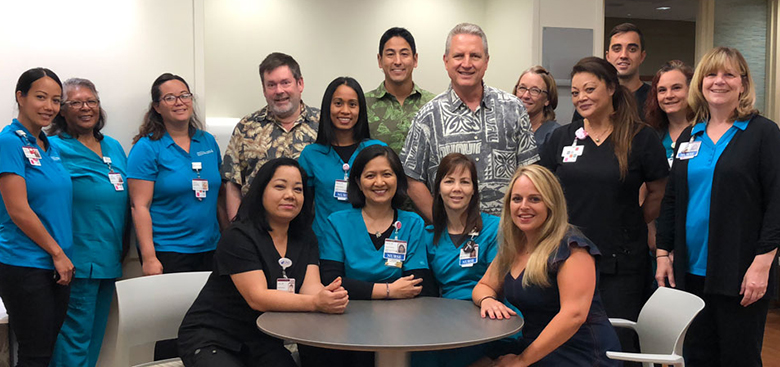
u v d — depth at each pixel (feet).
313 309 8.24
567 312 7.63
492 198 10.50
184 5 12.64
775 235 8.88
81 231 11.20
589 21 16.22
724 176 9.27
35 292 10.30
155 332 9.24
